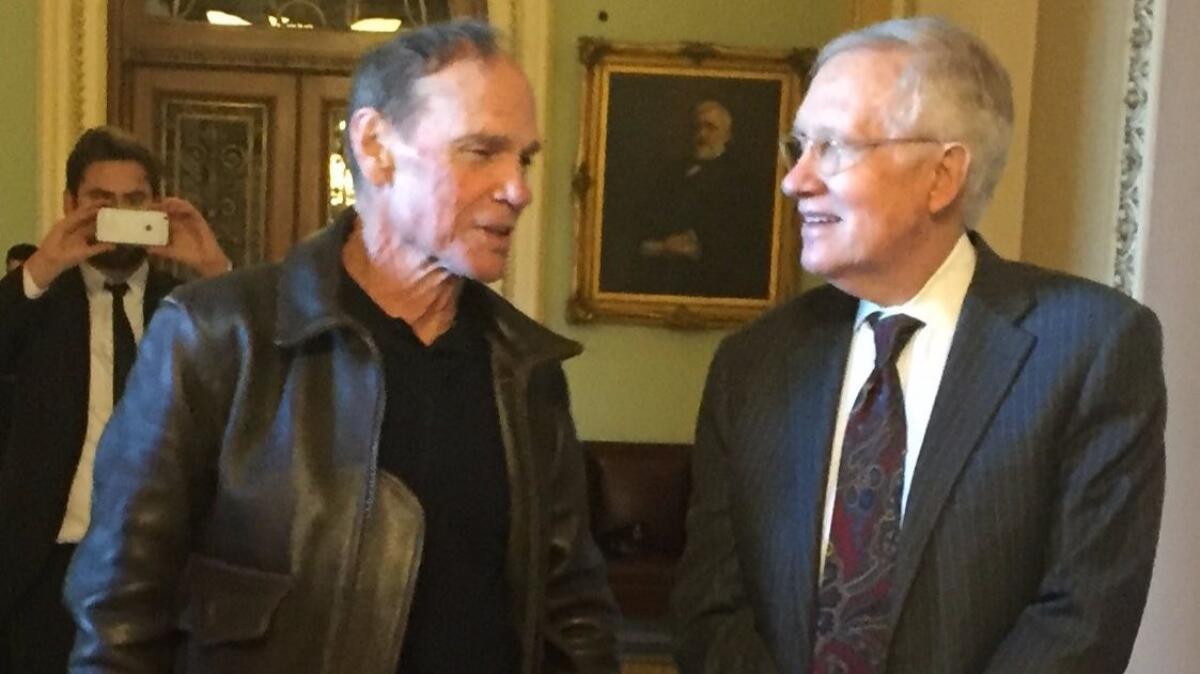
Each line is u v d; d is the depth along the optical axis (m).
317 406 1.45
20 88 4.55
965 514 1.47
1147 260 2.39
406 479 1.45
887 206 1.50
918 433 1.54
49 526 2.57
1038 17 2.81
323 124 4.83
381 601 1.40
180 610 1.46
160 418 1.42
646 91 4.77
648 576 4.32
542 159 4.73
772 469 1.62
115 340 2.68
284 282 1.49
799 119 1.58
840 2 4.80
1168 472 2.25
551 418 1.61
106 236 2.66
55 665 2.59
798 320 1.71
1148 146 2.40
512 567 1.51
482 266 1.43
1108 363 1.47
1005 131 1.56
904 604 1.47
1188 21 2.36
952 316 1.57
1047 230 2.74
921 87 1.50
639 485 4.61
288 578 1.39
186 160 4.80
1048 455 1.47
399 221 1.44
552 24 4.77
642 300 4.82
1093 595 1.42
